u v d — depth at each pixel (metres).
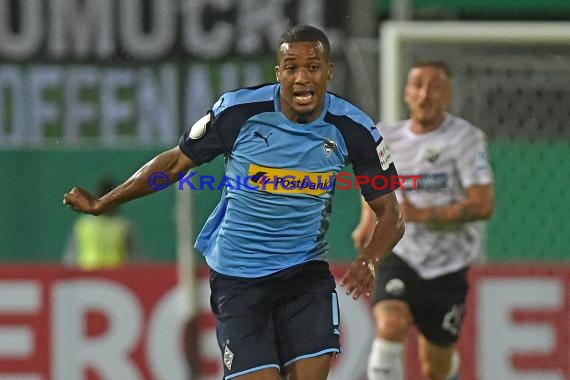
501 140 32.53
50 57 38.19
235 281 19.25
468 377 28.38
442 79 25.86
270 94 18.50
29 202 38.31
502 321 28.42
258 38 37.66
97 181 38.25
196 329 26.81
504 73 32.12
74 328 28.53
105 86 38.12
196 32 37.88
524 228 33.19
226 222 19.20
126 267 28.61
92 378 28.52
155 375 28.41
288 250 19.11
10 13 38.09
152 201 38.09
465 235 26.22
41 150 38.28
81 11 38.09
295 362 18.95
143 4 37.97
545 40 30.78
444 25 30.86
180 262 28.41
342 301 28.34
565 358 28.34
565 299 28.42
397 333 25.75
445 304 26.12
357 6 37.06
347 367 28.28
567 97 32.31
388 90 30.48
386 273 26.08
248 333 19.00
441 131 25.95
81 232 37.81
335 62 36.78
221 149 18.69
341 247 35.69
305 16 37.34
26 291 28.53
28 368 28.45
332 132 18.45
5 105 38.25
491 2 36.81
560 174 32.94
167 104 38.03
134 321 28.50
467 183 25.67
